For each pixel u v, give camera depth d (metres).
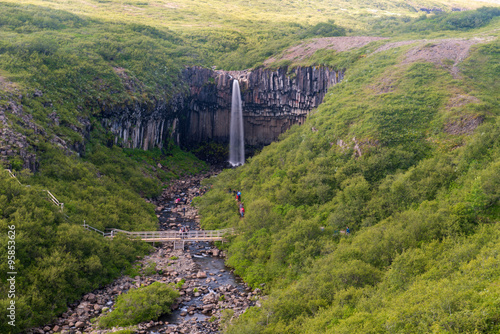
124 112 75.25
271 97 92.50
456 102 56.00
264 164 65.44
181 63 96.81
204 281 41.78
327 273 35.53
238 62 101.06
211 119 99.25
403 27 112.00
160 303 35.78
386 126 54.00
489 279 26.72
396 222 39.56
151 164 78.25
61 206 44.31
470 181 40.16
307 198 51.00
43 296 34.00
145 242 48.69
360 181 47.88
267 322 32.25
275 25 143.38
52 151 52.81
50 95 63.72
